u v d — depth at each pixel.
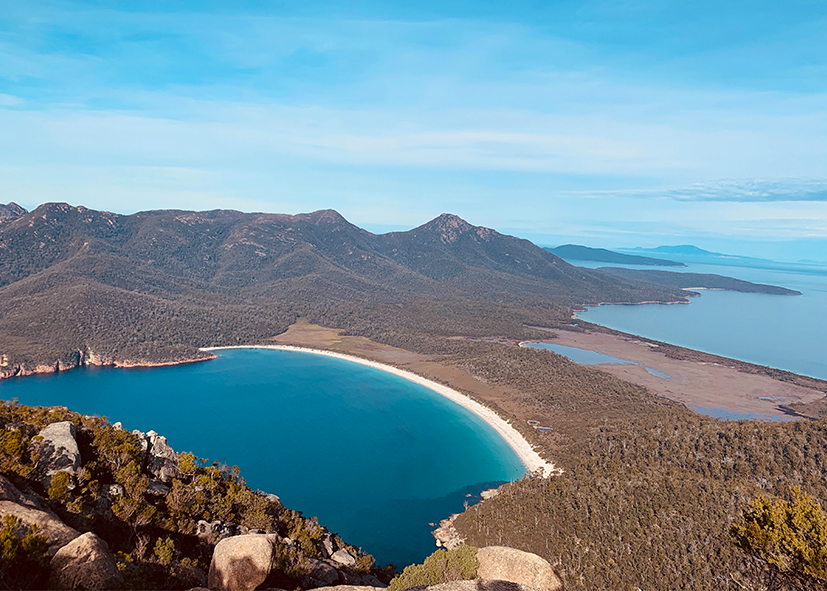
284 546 46.34
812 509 32.16
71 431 48.69
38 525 28.92
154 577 35.22
